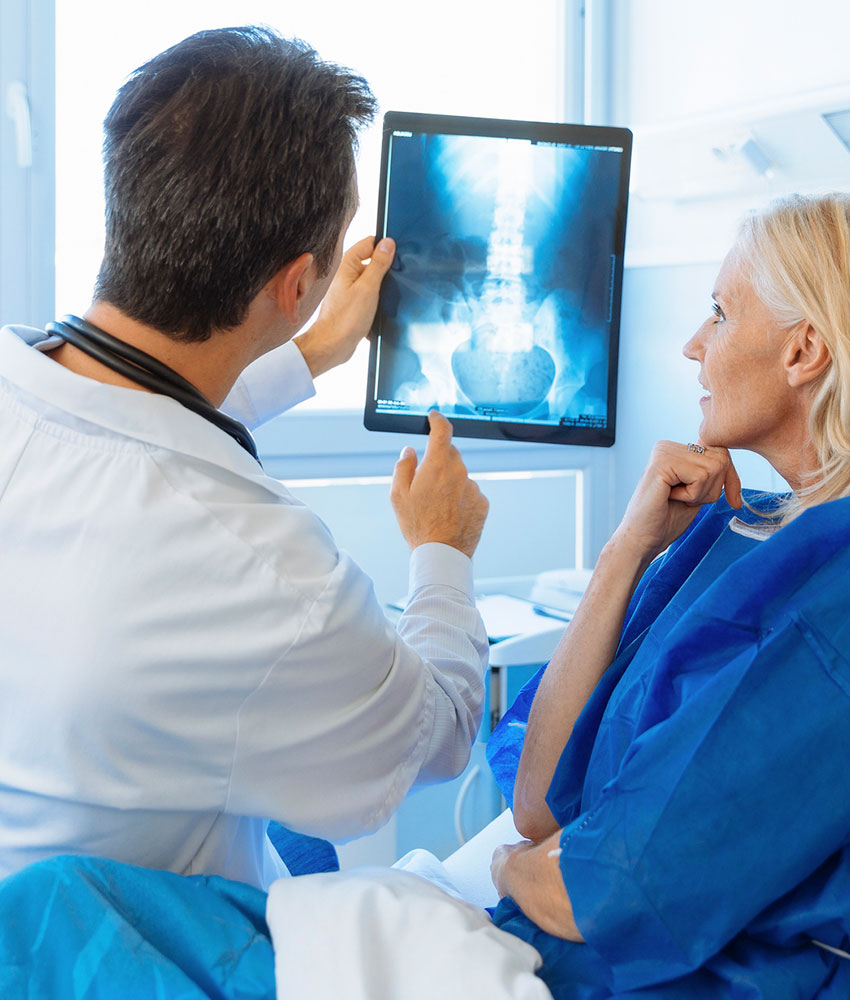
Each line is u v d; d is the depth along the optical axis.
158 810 0.73
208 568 0.70
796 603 0.71
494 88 1.99
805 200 0.85
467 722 0.91
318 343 1.15
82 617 0.68
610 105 2.07
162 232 0.74
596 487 2.14
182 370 0.79
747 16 1.77
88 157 1.62
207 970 0.68
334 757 0.78
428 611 0.95
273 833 1.13
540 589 1.87
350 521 1.91
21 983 0.63
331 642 0.74
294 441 1.80
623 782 0.69
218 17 1.70
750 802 0.65
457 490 1.05
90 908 0.65
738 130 1.59
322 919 0.69
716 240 1.77
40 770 0.70
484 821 1.66
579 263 1.17
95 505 0.70
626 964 0.67
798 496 0.87
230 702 0.72
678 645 0.75
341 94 0.81
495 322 1.17
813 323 0.81
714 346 0.89
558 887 0.76
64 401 0.72
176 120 0.74
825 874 0.67
